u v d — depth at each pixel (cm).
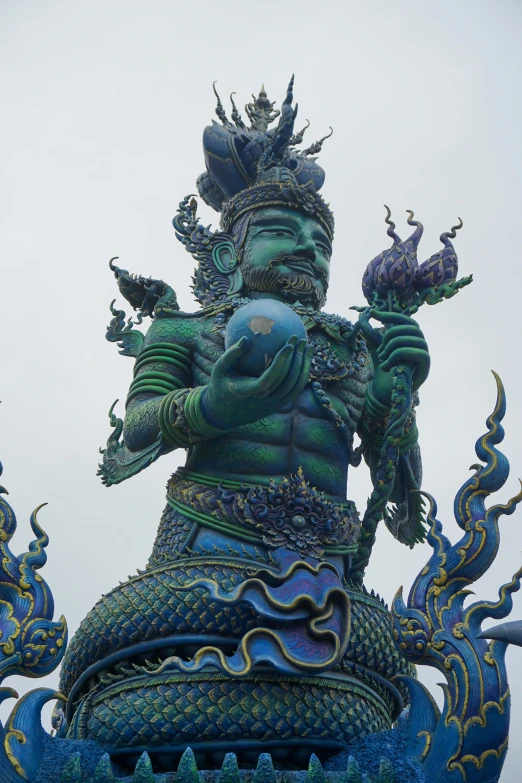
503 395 862
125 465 903
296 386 771
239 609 790
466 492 839
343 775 723
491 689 761
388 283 860
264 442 865
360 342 923
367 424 932
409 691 814
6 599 796
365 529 871
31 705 769
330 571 809
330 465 878
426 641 788
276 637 761
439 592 808
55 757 759
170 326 939
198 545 836
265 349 770
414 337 847
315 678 776
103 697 802
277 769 765
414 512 963
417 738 765
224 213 1013
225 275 988
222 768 705
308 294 947
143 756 708
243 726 752
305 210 968
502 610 796
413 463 971
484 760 743
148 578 825
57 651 783
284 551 816
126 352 977
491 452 845
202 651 759
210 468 865
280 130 1005
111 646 816
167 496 889
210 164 1055
